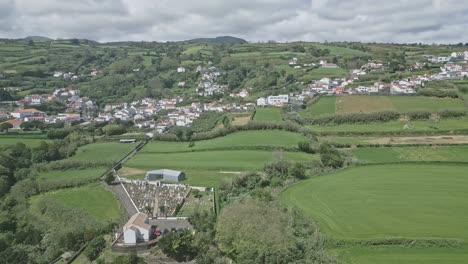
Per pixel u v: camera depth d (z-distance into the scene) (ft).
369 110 564.30
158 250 224.94
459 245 204.85
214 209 285.84
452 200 273.54
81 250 236.63
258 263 193.47
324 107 614.34
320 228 234.17
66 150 483.92
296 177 342.44
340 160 369.91
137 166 423.64
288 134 500.74
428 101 592.19
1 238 278.87
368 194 291.79
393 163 366.43
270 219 228.22
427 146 423.23
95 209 310.45
